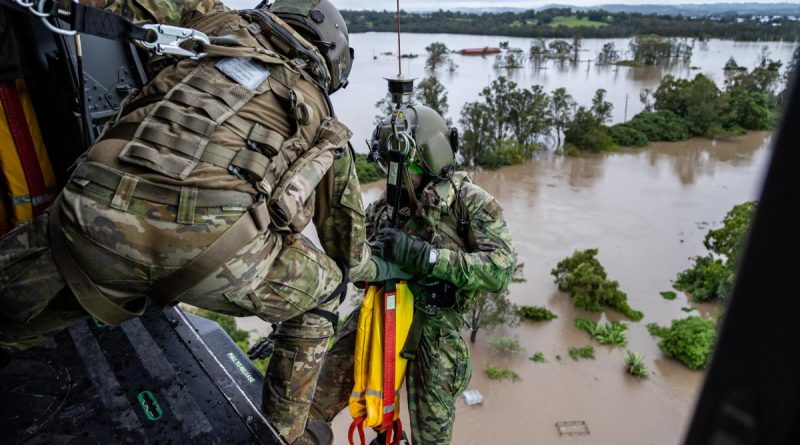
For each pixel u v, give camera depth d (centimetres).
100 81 216
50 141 213
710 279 2284
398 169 235
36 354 235
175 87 142
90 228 131
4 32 185
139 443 195
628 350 2022
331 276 178
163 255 133
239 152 139
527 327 2155
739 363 83
